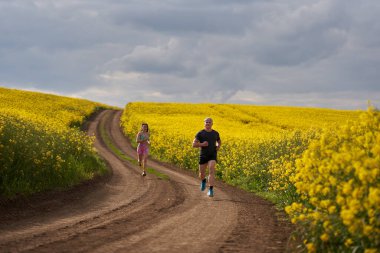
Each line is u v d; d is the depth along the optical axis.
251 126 46.34
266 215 8.99
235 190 14.05
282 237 6.80
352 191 4.93
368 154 5.79
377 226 4.70
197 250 5.81
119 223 7.73
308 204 8.21
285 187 10.51
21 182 10.59
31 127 15.58
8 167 10.73
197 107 67.00
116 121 53.19
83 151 17.22
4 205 9.05
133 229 7.18
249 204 10.64
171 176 16.88
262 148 18.31
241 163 17.86
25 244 5.91
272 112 62.31
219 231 7.16
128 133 38.69
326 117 58.84
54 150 14.10
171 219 8.21
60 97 75.62
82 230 7.02
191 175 18.80
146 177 15.94
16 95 65.44
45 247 5.75
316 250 5.39
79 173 13.88
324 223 5.13
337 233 5.14
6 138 11.62
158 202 10.41
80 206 9.69
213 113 60.16
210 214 8.88
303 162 6.39
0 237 6.34
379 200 4.51
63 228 7.17
